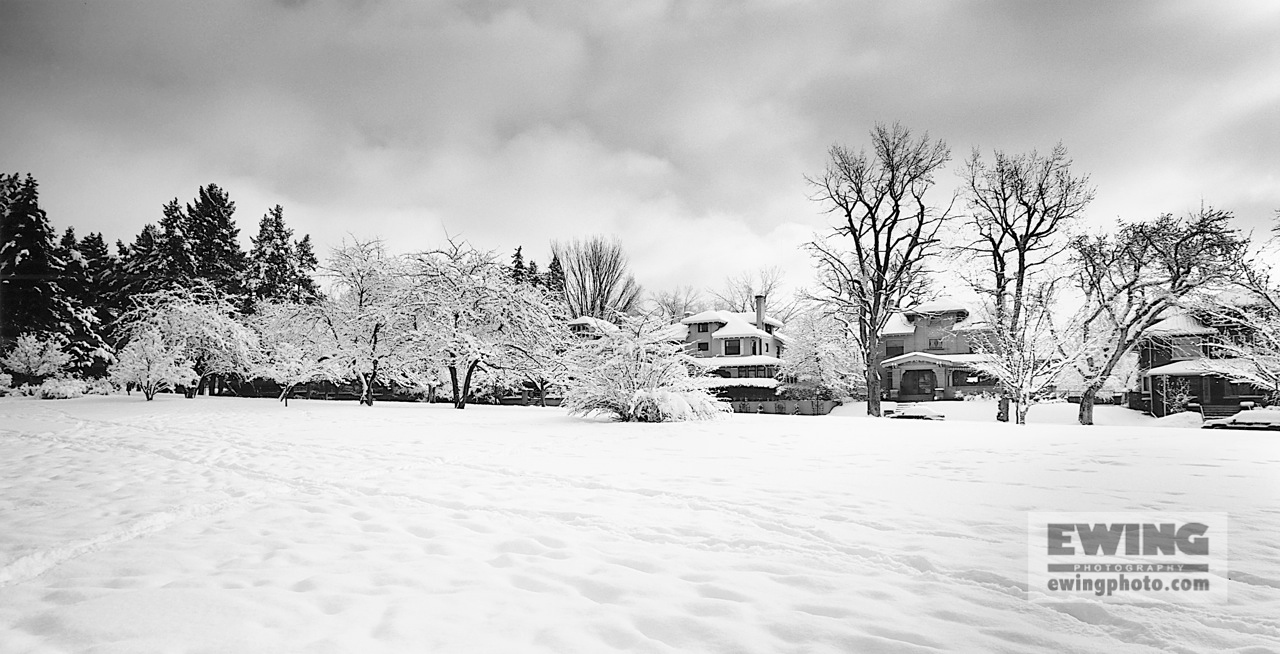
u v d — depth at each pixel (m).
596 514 5.61
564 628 3.15
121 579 3.89
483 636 3.06
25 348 35.06
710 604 3.46
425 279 26.80
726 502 6.10
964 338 44.66
